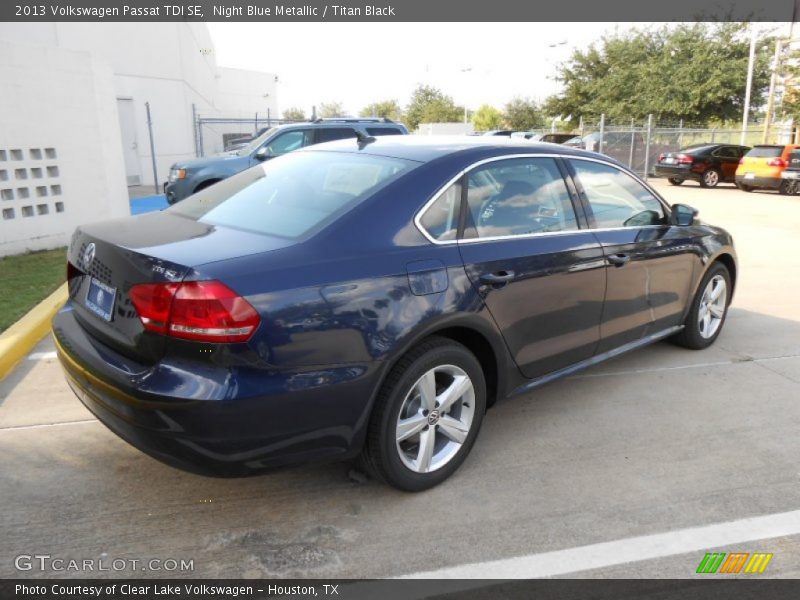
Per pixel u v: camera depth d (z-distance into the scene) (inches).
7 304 226.7
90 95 357.7
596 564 105.1
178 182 411.5
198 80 987.3
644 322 172.4
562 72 1557.6
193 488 123.6
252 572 101.6
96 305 111.8
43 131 333.1
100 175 368.8
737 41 1209.4
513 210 136.9
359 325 105.7
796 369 192.9
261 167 152.2
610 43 1456.7
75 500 119.0
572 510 119.5
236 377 95.3
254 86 1637.6
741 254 375.6
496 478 129.9
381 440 113.3
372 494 122.7
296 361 99.9
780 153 747.4
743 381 183.0
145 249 104.0
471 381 126.5
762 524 116.6
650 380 182.5
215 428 95.2
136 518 114.1
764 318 246.5
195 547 107.0
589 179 157.9
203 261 98.4
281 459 103.0
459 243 123.9
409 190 120.7
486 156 135.2
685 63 1245.1
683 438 148.7
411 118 2445.9
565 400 168.6
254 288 97.1
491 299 125.7
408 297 112.0
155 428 96.4
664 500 123.5
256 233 113.8
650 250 166.9
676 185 891.4
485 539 110.5
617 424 155.2
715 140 1077.8
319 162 139.8
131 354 102.4
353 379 105.8
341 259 107.2
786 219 525.7
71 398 163.5
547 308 139.0
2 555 104.0
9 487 122.6
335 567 103.0
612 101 1386.6
